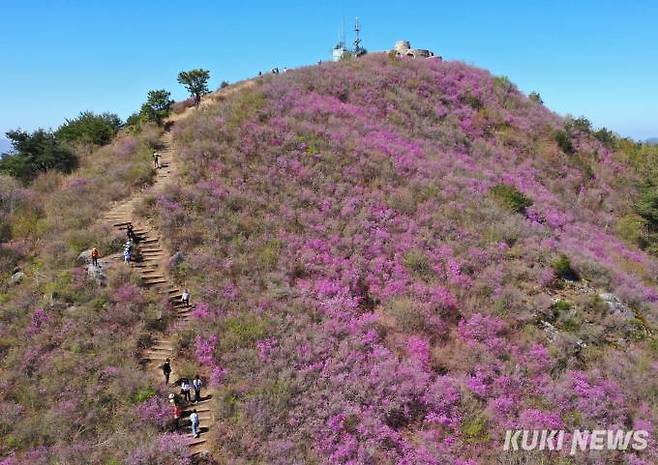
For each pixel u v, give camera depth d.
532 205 33.62
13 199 30.27
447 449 17.53
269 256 24.88
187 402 18.52
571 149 45.16
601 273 27.14
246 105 37.91
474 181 33.88
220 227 26.27
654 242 36.50
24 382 18.92
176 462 15.77
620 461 17.56
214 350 20.30
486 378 20.42
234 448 16.80
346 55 53.78
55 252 25.33
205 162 31.03
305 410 18.19
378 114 40.84
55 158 36.41
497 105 47.62
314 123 36.56
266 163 31.25
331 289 23.80
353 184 31.09
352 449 17.06
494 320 22.86
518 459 17.22
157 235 26.56
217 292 22.84
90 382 18.78
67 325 21.00
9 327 21.11
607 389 20.12
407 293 24.17
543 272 26.08
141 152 35.47
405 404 18.95
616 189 42.44
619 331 23.41
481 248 27.38
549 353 21.44
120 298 22.27
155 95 43.12
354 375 19.67
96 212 28.84
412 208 29.80
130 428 17.34
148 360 20.28
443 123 42.34
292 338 20.77
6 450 16.53
